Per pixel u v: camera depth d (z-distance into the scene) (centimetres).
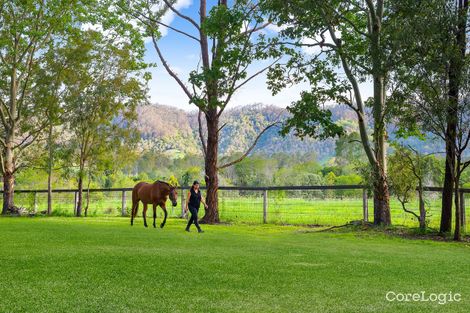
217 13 1883
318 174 8294
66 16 2656
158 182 1748
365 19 1980
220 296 531
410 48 1399
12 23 2744
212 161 2162
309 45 1769
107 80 2714
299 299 522
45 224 1789
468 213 2020
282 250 1011
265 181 7362
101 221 2127
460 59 1347
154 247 1005
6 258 789
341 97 1762
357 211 2492
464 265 822
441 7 1350
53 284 580
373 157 1767
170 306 480
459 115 1382
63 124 2773
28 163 3009
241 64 1933
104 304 484
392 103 1496
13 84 2875
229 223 2131
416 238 1461
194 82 1948
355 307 489
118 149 2748
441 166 1686
